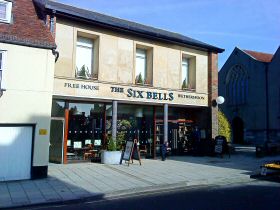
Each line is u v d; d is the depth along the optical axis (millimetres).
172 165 15438
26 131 12039
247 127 35719
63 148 15367
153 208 8164
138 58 18281
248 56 36125
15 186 10516
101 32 16297
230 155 21031
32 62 12273
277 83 32875
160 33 18641
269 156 20375
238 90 37500
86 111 16422
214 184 11586
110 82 16359
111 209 8148
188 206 8312
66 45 15227
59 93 14906
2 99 11648
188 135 20328
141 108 18297
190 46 19609
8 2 12820
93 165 14961
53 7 14484
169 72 18719
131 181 11367
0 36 11648
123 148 16422
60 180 11492
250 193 9961
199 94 19969
